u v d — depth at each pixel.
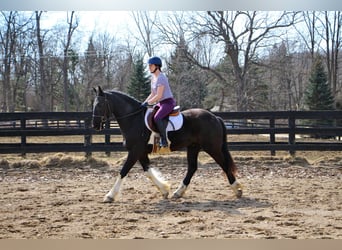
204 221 5.85
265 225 5.65
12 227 5.59
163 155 12.50
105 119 7.45
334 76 35.12
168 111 7.30
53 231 5.40
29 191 8.41
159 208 6.76
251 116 12.69
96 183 9.45
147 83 31.77
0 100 38.12
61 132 12.49
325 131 12.54
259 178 10.09
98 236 5.18
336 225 5.62
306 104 28.94
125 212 6.45
